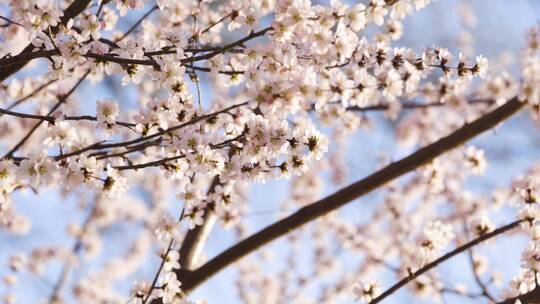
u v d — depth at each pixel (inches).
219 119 142.3
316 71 150.3
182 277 194.2
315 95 137.6
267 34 135.6
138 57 135.6
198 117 140.0
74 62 129.0
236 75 153.6
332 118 230.5
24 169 121.7
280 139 136.1
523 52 273.6
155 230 169.2
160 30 191.6
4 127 314.3
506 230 172.7
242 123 142.2
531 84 213.6
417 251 189.6
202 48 139.2
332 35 138.9
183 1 191.3
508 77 304.5
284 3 135.2
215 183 205.8
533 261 167.5
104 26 151.9
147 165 133.0
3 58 129.9
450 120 359.6
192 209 174.4
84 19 134.3
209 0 165.3
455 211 337.4
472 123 210.4
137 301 164.1
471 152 276.4
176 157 133.0
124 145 131.8
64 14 146.9
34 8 126.3
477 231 194.2
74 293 402.9
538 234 170.6
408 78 152.6
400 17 139.3
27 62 152.7
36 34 128.3
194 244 204.4
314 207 199.0
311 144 140.4
